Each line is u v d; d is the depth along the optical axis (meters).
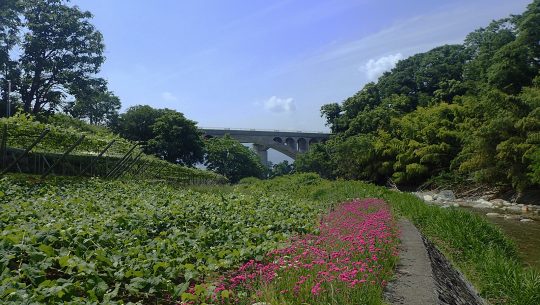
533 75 39.25
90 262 4.72
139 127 53.56
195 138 54.44
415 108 63.72
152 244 6.23
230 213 10.43
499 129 31.92
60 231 5.58
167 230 7.50
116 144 19.05
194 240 6.76
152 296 4.79
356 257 6.50
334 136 66.38
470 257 11.83
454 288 7.90
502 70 39.59
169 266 5.29
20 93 32.44
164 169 27.33
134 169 22.72
